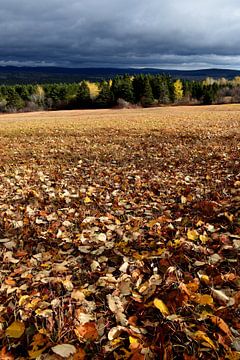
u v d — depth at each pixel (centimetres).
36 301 281
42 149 1334
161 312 249
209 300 256
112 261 362
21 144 1516
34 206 575
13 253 396
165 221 455
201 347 219
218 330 234
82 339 236
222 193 564
